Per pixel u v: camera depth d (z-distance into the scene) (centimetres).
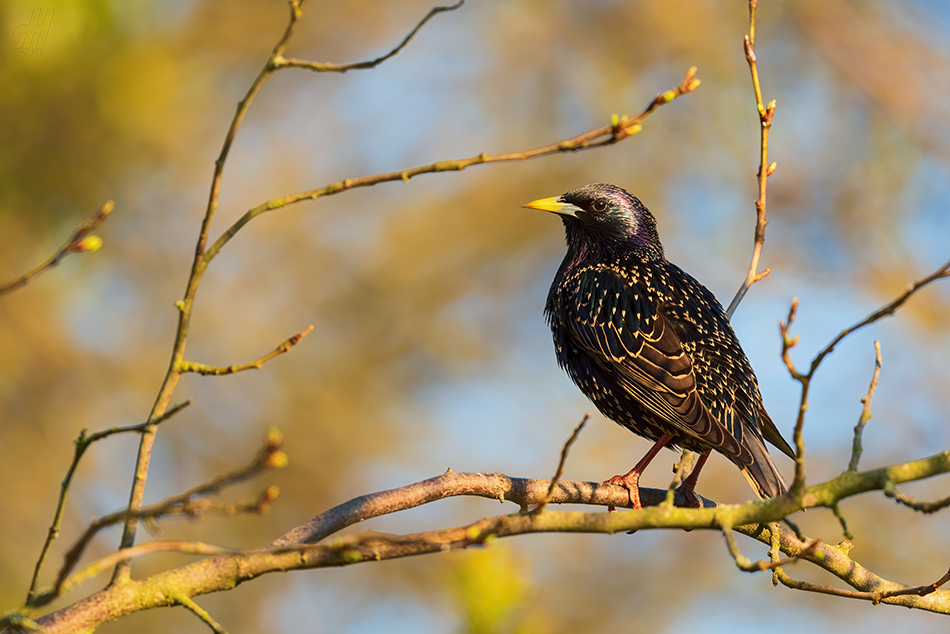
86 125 1385
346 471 1656
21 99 1315
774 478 681
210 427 1631
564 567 1457
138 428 393
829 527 1338
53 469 1430
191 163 1616
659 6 1639
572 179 1756
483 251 1797
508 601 482
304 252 1775
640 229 871
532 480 623
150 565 1404
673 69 1659
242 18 1716
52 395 1473
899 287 1445
